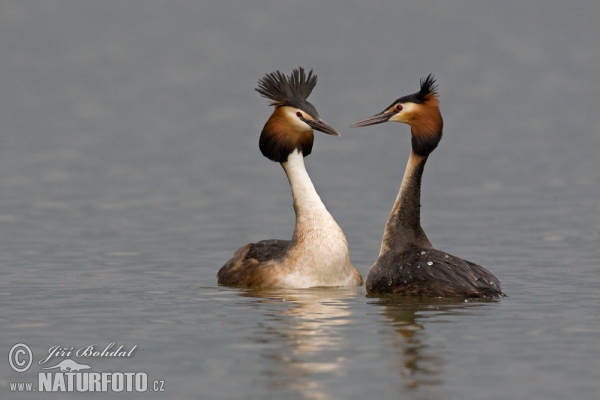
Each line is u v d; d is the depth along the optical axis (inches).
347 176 1234.0
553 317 482.3
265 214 940.0
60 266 657.0
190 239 788.6
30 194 1072.2
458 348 427.2
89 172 1282.0
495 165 1316.4
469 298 521.7
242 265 587.2
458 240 772.6
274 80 594.2
